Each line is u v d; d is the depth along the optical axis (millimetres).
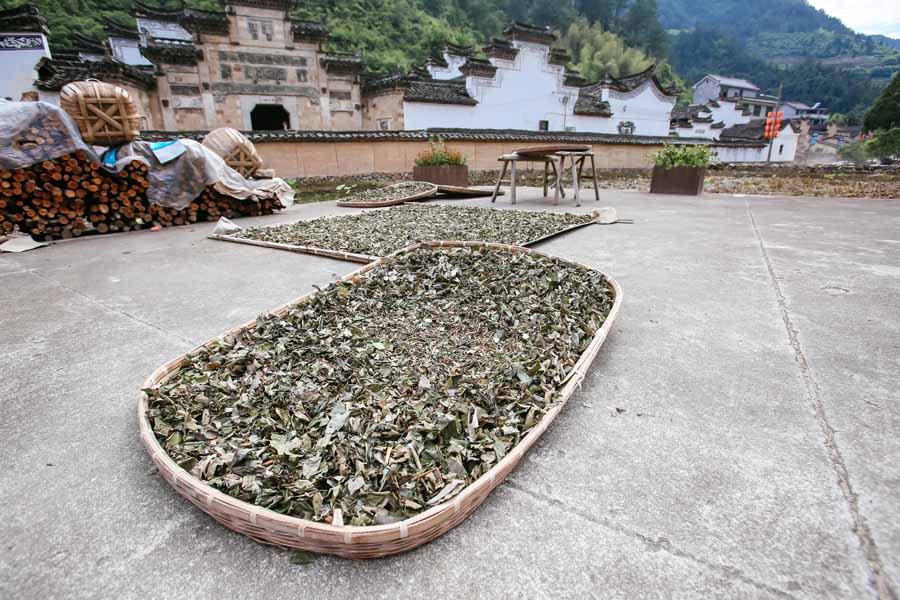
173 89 11680
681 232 3389
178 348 1562
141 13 15477
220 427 1059
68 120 3426
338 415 1076
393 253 2504
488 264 2271
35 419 1158
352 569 754
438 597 704
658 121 18453
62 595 711
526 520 834
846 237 3146
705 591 694
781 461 950
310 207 5449
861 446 984
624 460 973
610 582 714
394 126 13523
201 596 709
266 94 12781
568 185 8633
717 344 1487
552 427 1088
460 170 7324
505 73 14266
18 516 856
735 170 13250
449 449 958
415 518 755
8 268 2627
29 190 3320
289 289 2170
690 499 865
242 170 5086
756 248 2820
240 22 12023
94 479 952
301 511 810
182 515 864
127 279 2377
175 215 4152
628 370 1337
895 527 784
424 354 1416
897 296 1885
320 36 13070
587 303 1751
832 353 1400
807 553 746
